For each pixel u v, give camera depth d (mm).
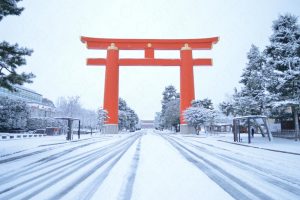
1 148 19172
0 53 15242
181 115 56594
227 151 17219
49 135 45062
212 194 6328
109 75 56312
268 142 25328
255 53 34938
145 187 6973
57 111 80562
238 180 7926
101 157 13836
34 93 83375
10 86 16109
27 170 9844
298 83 28078
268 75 32062
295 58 28156
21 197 6109
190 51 56875
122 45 57469
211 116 51188
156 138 37156
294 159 12938
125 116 81062
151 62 56812
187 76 56125
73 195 6227
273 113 32531
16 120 45438
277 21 31141
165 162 11711
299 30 29656
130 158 13227
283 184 7422
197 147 20531
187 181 7730
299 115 33062
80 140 31562
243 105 34031
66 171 9539
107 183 7465
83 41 57000
